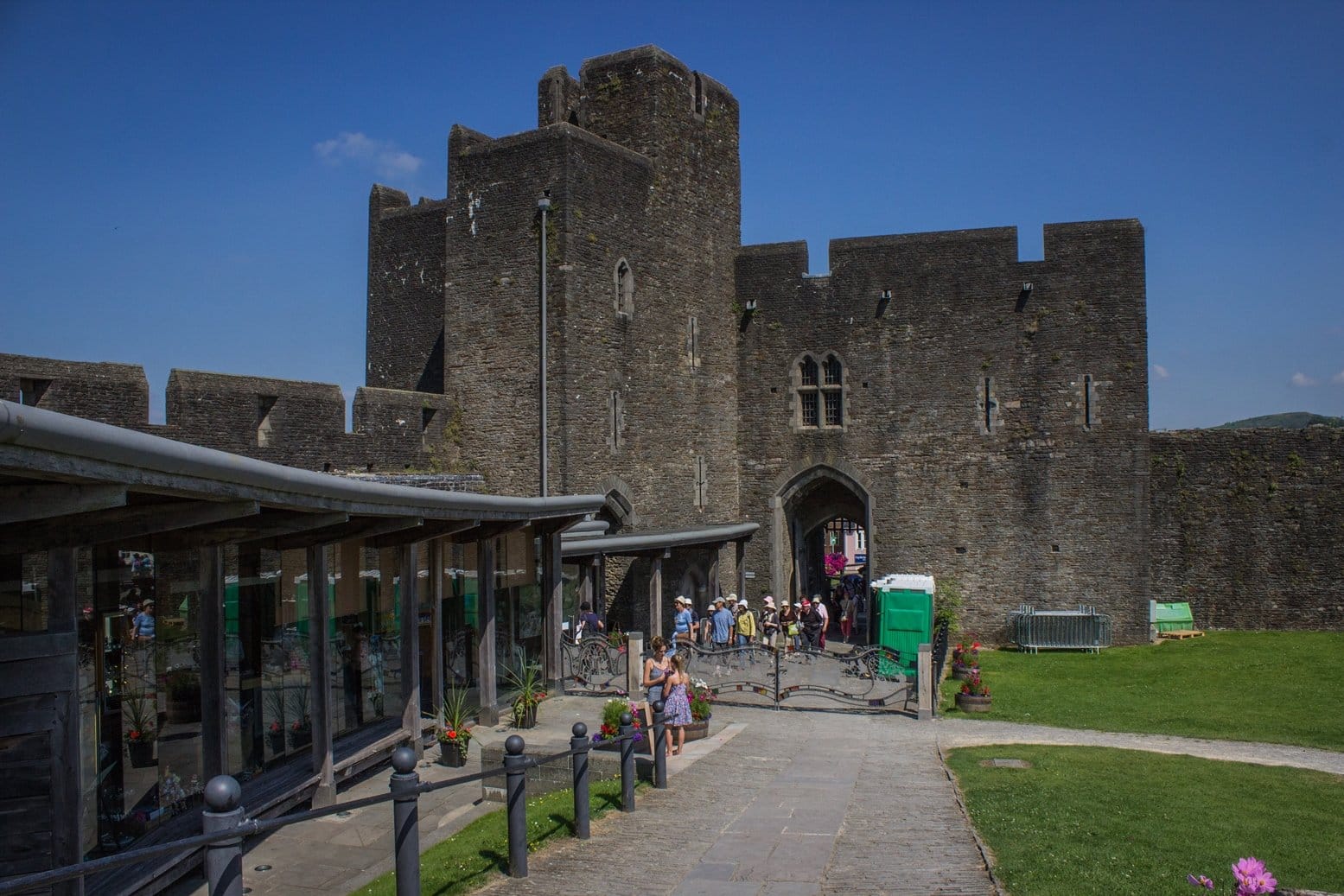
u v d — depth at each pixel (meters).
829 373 29.69
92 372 15.26
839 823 9.75
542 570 17.86
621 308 24.61
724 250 29.30
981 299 28.70
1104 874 7.93
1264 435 27.95
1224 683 21.22
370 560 13.55
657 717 11.59
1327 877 8.29
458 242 24.06
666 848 8.90
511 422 23.17
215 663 9.62
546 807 10.52
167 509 7.78
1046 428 28.27
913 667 20.09
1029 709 18.42
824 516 31.77
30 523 7.28
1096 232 28.06
